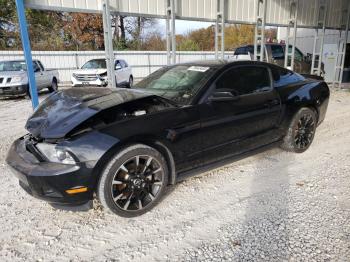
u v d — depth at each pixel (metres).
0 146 5.43
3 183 3.85
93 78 12.85
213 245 2.58
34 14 26.62
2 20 26.47
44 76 13.14
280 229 2.76
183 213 3.11
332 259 2.35
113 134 2.85
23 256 2.49
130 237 2.73
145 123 3.05
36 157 2.87
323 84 5.19
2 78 10.89
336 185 3.62
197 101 3.46
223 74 3.79
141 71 22.31
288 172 4.05
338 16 13.24
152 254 2.49
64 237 2.75
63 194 2.71
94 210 3.22
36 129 3.04
